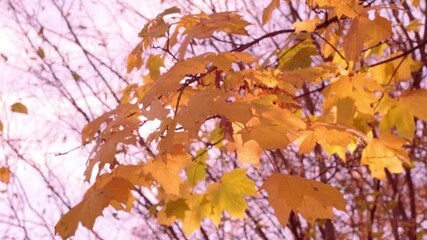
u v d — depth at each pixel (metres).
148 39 1.76
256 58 1.49
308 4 1.87
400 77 2.56
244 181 2.38
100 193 1.46
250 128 1.24
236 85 1.62
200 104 1.21
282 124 1.26
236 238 4.79
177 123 1.20
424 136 4.54
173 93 1.56
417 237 4.52
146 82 2.04
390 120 2.34
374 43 2.32
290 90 1.73
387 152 2.31
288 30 1.96
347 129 1.60
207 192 2.42
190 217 2.52
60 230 1.43
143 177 1.62
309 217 1.55
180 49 1.49
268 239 4.88
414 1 2.26
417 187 5.26
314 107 4.41
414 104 2.26
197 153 2.39
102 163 1.31
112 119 1.50
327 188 1.44
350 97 2.09
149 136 1.24
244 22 1.52
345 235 4.56
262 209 4.99
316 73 1.65
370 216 4.79
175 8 1.66
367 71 2.55
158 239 4.73
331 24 2.12
